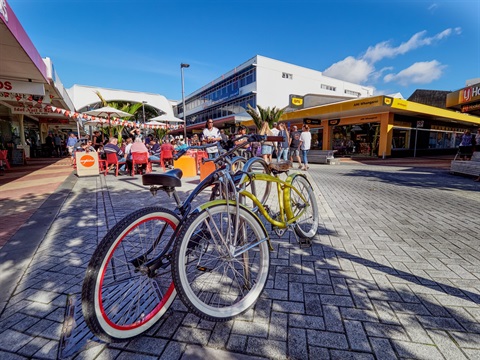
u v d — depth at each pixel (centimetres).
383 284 239
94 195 589
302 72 3391
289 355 163
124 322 180
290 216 294
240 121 2320
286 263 280
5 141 1573
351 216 447
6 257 287
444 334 178
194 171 883
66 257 290
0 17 468
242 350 167
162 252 187
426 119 2111
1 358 162
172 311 205
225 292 228
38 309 206
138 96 2927
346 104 1539
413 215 451
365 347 168
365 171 1080
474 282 240
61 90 1236
